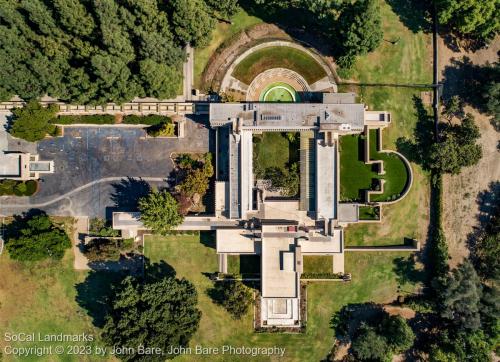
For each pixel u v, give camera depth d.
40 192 81.81
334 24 76.62
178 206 76.69
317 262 81.25
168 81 73.19
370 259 81.50
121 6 69.12
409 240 81.25
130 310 72.38
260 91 80.81
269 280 77.19
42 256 76.88
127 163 81.62
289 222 77.44
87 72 73.31
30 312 82.06
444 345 76.94
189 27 71.56
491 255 79.75
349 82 80.81
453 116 81.19
